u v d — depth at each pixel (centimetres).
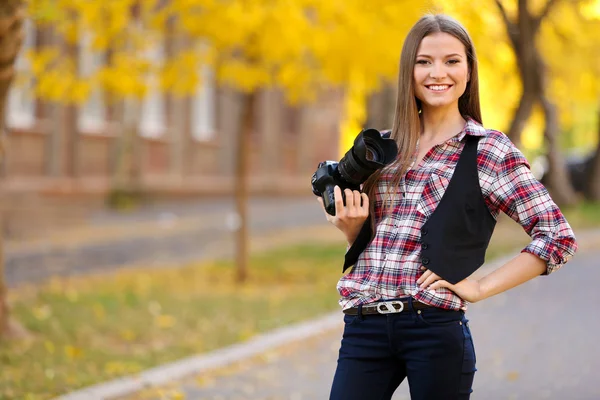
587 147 4597
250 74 1249
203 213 2656
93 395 680
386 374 358
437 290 343
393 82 1565
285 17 1127
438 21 366
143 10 1220
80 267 1509
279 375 783
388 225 356
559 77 2436
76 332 948
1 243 891
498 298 1173
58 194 2436
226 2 1129
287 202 3481
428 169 354
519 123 1909
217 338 948
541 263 345
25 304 1090
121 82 1170
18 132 2308
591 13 2123
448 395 346
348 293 360
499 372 775
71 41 1130
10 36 780
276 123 3781
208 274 1483
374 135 357
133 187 2739
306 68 1285
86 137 2578
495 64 1972
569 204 2634
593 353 839
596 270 1419
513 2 1830
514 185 347
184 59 1225
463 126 365
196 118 3309
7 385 698
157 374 757
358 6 1180
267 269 1534
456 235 343
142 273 1473
